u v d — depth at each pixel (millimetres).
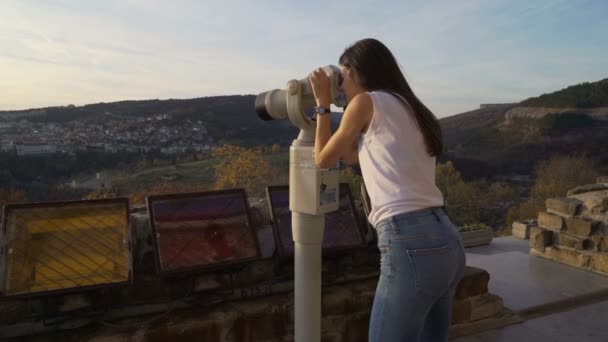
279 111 1702
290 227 2518
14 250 1905
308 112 1632
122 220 2162
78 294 2025
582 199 4371
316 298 1677
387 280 1400
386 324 1407
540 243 4535
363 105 1381
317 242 1651
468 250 4871
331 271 2666
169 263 2119
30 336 1947
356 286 2633
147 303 2211
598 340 2773
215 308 2260
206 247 2234
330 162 1431
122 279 1998
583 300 3438
